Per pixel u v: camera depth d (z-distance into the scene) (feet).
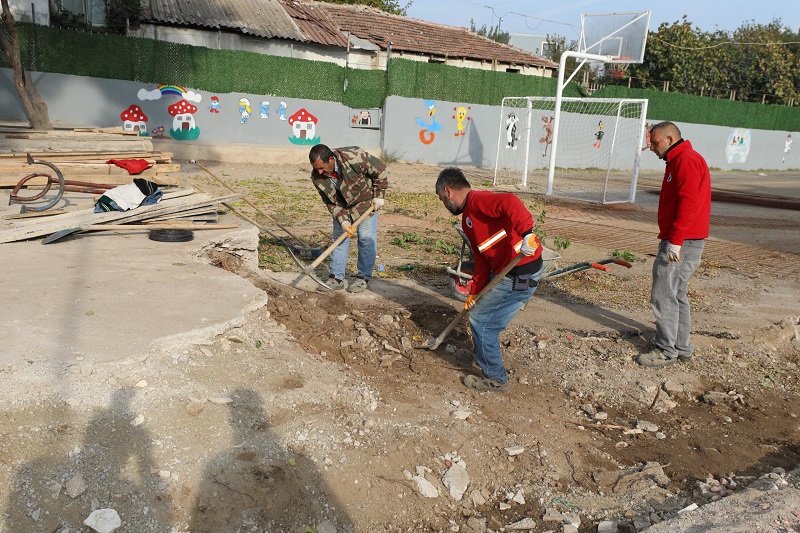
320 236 30.96
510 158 85.61
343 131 72.08
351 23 78.18
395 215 41.04
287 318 18.10
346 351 16.92
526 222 13.46
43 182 31.53
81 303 14.97
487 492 12.24
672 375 17.60
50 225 21.02
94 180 32.63
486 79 80.38
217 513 10.41
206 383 13.05
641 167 100.07
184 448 11.26
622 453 13.88
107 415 11.38
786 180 100.53
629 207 53.78
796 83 129.80
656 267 17.53
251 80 64.49
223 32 64.95
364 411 13.58
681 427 15.12
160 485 10.53
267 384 13.67
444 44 82.84
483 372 15.58
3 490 9.83
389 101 73.51
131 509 10.11
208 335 14.24
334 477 11.47
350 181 20.18
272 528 10.51
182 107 61.62
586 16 64.95
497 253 14.69
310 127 69.31
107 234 21.71
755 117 112.47
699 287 26.50
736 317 22.26
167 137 61.52
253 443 11.74
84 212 23.08
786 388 17.63
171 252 19.92
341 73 69.97
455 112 78.84
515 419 14.55
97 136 42.55
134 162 32.58
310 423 12.61
